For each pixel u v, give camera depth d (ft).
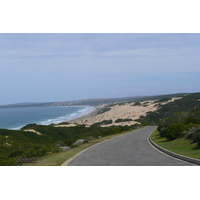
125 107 427.74
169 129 61.00
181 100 311.47
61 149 58.08
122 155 41.47
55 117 434.71
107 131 117.70
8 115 551.18
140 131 121.90
